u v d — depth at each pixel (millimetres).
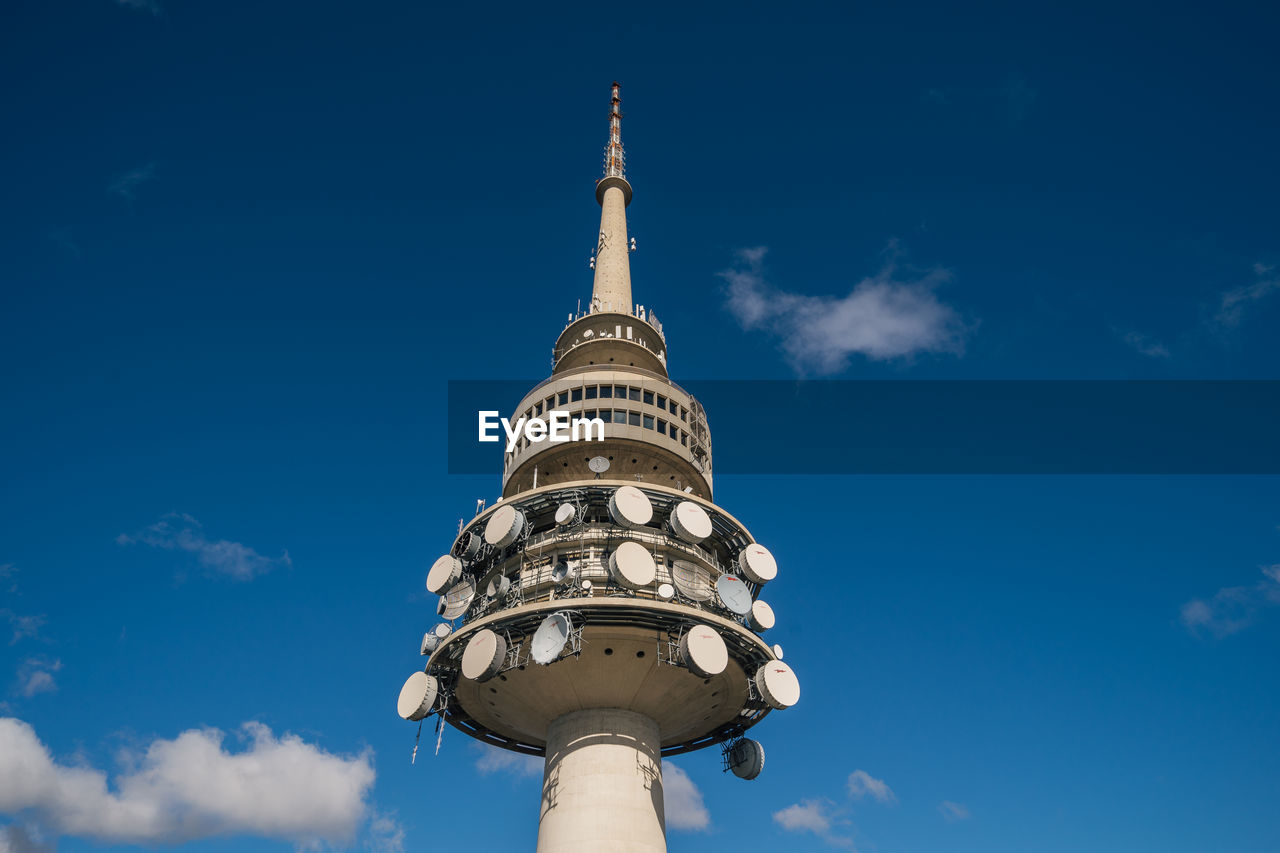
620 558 50156
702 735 58125
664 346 73875
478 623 50938
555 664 50469
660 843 48875
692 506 55594
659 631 50375
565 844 47875
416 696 51062
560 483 61625
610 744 50781
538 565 54188
